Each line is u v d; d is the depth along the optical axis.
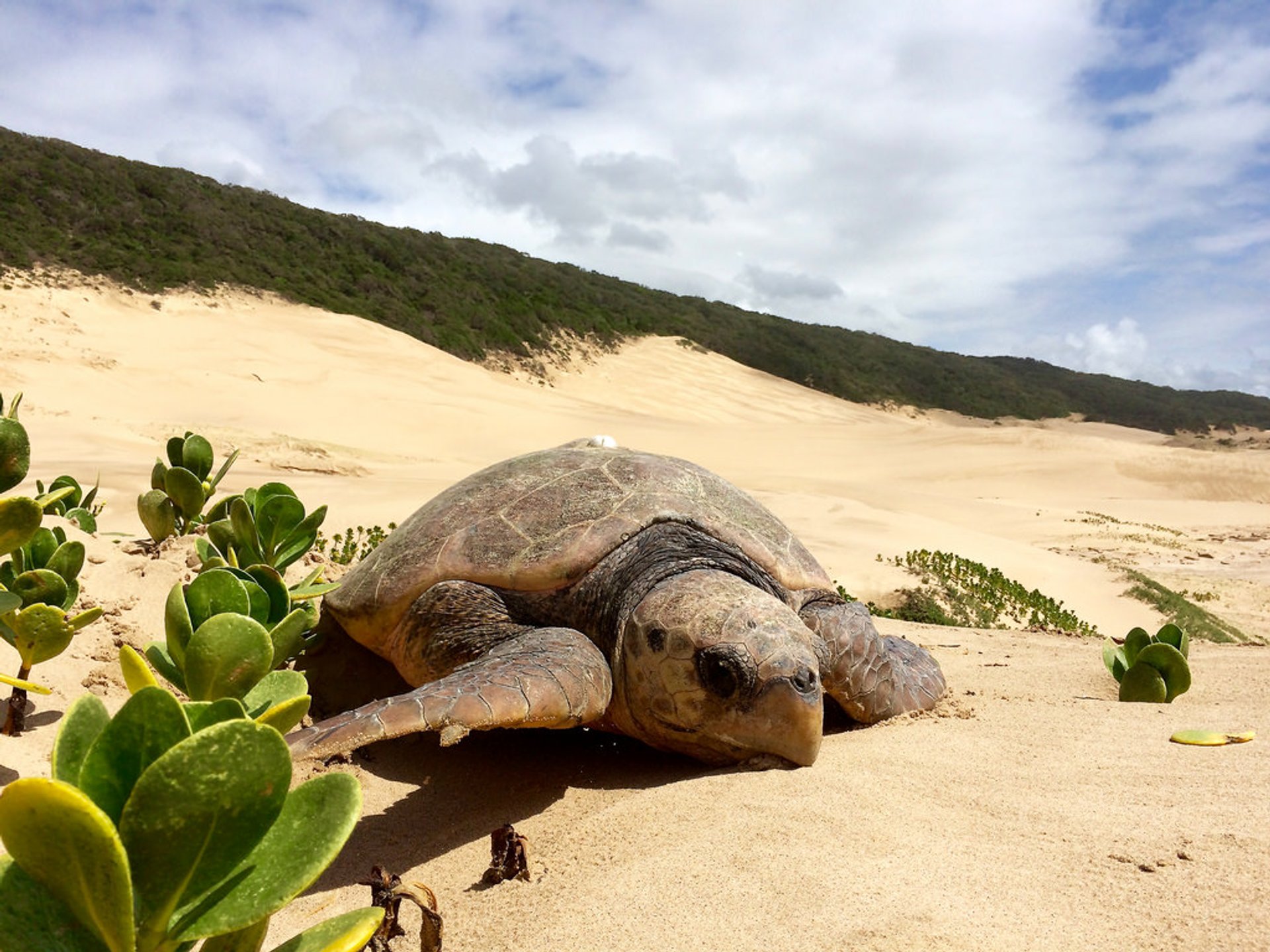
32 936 0.35
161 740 0.37
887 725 1.03
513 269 17.02
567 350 14.77
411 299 13.50
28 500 0.65
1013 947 0.49
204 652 0.63
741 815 0.70
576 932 0.54
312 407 7.89
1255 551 6.23
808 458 9.85
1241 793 0.71
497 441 8.10
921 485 8.84
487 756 0.95
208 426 5.37
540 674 0.81
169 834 0.35
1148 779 0.76
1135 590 3.82
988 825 0.67
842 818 0.68
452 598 1.01
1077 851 0.61
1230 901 0.53
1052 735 0.94
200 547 1.21
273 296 11.20
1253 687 1.24
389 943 0.55
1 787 0.65
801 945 0.51
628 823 0.71
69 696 0.85
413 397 8.88
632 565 0.99
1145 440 20.25
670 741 0.91
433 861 0.70
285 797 0.37
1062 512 7.11
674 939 0.53
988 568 3.79
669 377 15.30
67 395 6.57
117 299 9.45
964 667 1.47
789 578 1.08
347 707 1.11
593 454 1.19
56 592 0.80
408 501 3.44
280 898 0.37
